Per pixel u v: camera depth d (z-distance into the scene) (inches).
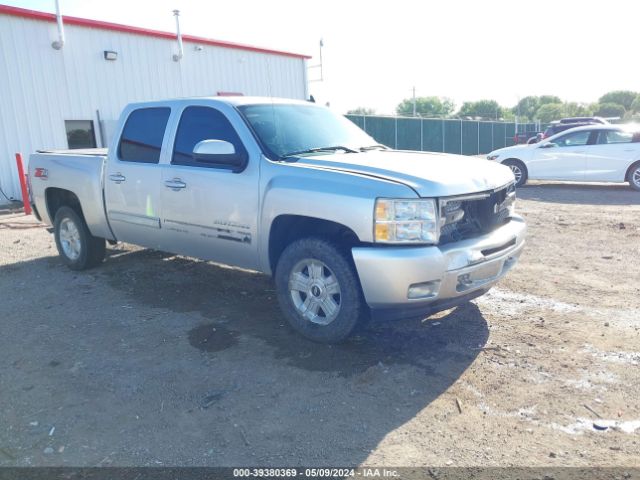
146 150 214.5
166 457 116.3
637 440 120.2
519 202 467.2
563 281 233.5
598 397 138.0
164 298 219.1
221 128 191.0
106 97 626.2
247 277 246.4
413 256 144.6
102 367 159.0
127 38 641.6
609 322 185.9
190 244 202.5
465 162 181.5
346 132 214.2
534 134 1434.5
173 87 697.6
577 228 346.9
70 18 580.1
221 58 754.8
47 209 269.9
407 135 1206.9
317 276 167.5
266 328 185.8
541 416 130.1
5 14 532.1
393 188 148.8
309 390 143.3
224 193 184.1
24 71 552.1
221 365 158.6
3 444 122.5
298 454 116.5
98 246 258.8
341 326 162.2
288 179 167.0
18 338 181.8
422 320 190.7
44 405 138.7
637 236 320.2
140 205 216.1
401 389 143.3
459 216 159.2
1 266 275.3
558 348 166.2
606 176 535.2
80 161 243.9
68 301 217.9
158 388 146.0
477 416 130.4
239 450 118.3
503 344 169.6
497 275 167.5
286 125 194.7
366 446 119.0
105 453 118.3
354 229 152.0
